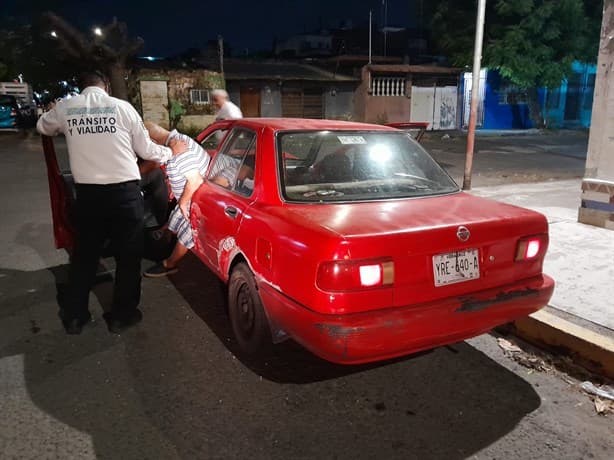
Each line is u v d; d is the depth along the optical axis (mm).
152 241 5258
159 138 4188
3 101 23297
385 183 3412
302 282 2561
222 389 2979
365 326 2443
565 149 17000
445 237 2619
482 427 2660
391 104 24156
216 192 3777
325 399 2893
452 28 22797
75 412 2748
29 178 10586
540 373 3188
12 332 3676
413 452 2469
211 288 4523
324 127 3611
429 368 3232
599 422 2713
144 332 3686
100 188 3428
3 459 2383
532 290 2906
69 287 3658
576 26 20219
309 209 2967
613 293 3977
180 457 2414
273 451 2461
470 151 8562
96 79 3492
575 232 5586
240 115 8320
